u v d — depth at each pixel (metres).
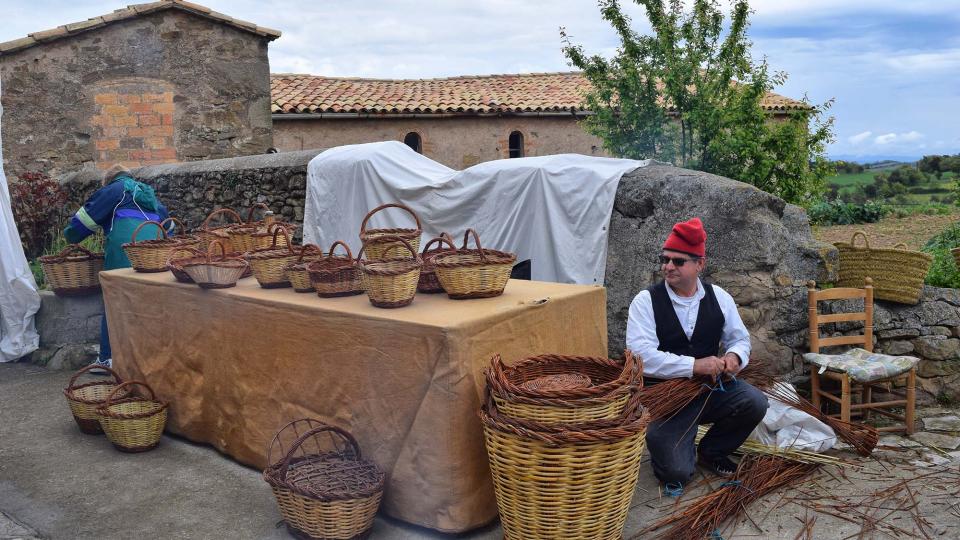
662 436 3.59
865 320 4.61
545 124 15.63
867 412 4.49
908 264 4.76
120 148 11.30
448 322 3.04
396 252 3.99
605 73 9.39
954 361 4.88
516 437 2.78
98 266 6.27
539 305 3.44
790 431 3.94
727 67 8.43
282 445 3.76
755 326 4.64
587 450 2.74
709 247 4.68
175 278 4.43
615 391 2.84
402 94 15.88
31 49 10.66
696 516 3.27
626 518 3.33
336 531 3.06
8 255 6.20
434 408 3.06
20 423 4.82
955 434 4.31
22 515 3.52
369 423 3.34
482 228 5.88
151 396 4.54
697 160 8.58
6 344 6.32
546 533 2.85
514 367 3.20
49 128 10.86
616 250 5.19
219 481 3.87
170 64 11.48
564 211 5.39
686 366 3.57
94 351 6.18
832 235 13.95
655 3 8.93
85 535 3.32
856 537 3.12
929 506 3.36
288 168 7.33
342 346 3.38
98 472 4.01
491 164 5.87
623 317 5.19
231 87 11.91
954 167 26.36
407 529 3.26
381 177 6.46
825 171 8.30
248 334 3.84
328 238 6.93
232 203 7.94
